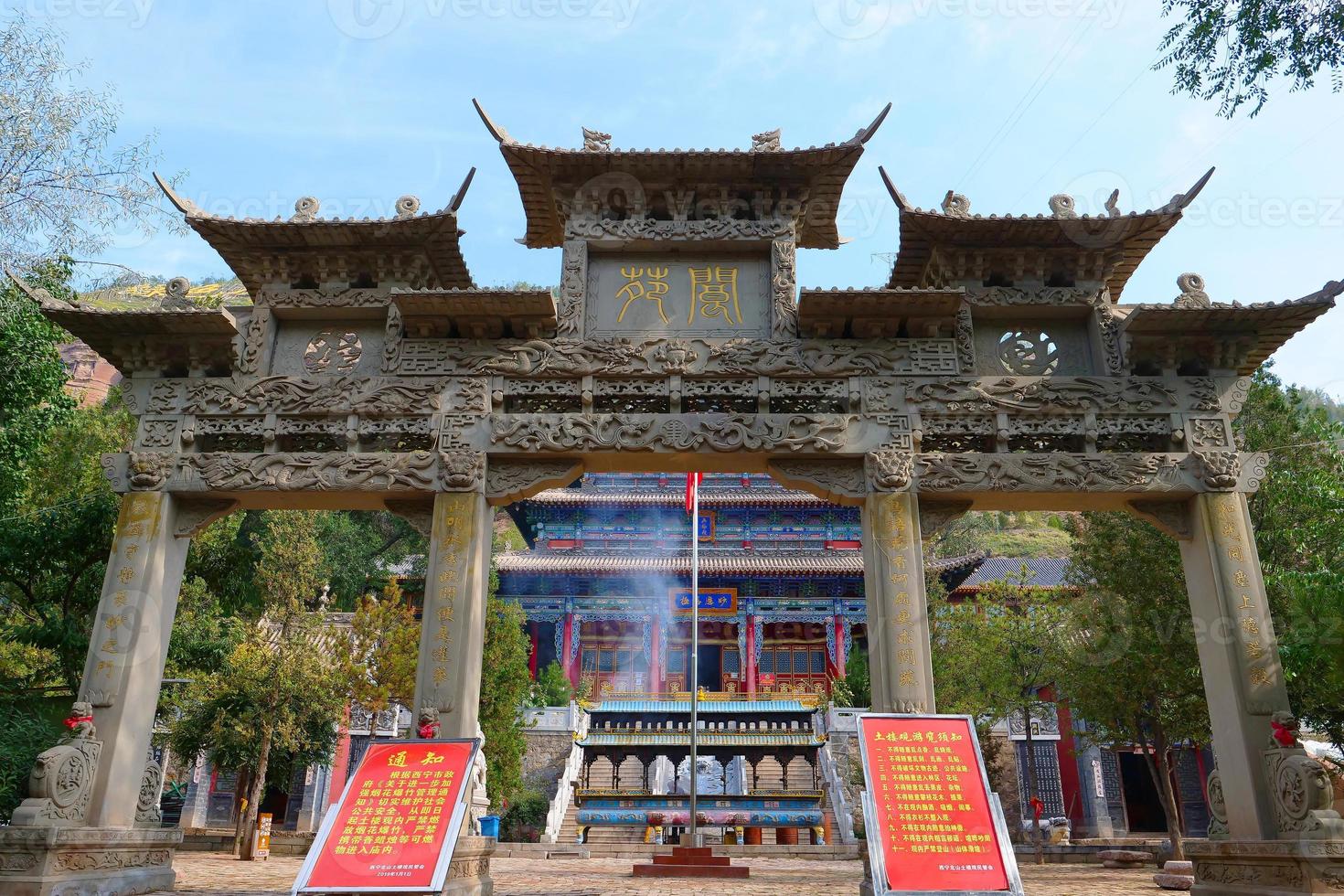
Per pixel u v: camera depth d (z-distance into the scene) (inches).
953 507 578.2
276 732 1088.8
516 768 1266.0
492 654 1272.1
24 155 637.9
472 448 579.8
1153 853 1100.5
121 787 520.4
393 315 618.2
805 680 2009.1
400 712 1572.3
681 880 767.1
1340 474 746.8
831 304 584.7
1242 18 572.4
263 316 622.5
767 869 954.7
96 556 796.6
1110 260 622.2
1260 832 491.5
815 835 1300.4
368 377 603.8
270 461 580.4
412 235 614.2
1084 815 1676.9
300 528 1200.2
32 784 484.7
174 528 581.9
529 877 780.6
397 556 2016.5
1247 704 516.7
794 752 1288.1
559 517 2122.3
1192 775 1785.2
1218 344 595.2
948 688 1304.1
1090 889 722.8
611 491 2130.9
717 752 1293.1
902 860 382.0
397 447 610.9
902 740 430.6
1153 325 579.8
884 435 581.0
